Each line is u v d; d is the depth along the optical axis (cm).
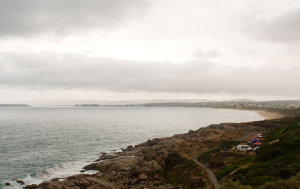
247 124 13938
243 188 2966
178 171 5838
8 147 9950
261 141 7969
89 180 4984
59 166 7338
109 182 5362
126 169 6359
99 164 7050
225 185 3077
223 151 6931
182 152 7619
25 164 7469
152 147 8831
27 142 11150
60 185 4525
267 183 2906
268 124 13438
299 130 6381
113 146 10800
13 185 5697
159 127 18875
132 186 5291
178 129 17750
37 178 6203
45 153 9012
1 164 7406
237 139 9325
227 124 14362
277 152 4825
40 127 17462
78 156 8706
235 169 4728
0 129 15962
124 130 16475
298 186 2709
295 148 4841
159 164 6525
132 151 8844
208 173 5072
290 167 3828
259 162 4744
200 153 7488
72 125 19275
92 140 12138
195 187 4412
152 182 5488
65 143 11106
